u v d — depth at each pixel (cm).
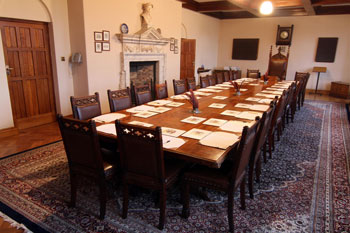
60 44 455
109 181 259
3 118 387
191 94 286
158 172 180
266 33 934
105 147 269
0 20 378
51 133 412
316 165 312
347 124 496
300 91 585
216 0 783
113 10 489
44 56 448
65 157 321
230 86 509
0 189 247
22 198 233
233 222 194
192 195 243
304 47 885
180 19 686
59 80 464
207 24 927
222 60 1043
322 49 856
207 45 954
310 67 891
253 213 217
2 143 364
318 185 265
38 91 448
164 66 649
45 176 273
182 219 208
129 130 175
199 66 923
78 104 262
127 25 523
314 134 431
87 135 187
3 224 198
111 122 246
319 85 888
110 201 232
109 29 488
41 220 204
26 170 286
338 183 270
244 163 197
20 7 393
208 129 226
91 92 475
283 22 898
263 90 461
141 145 175
